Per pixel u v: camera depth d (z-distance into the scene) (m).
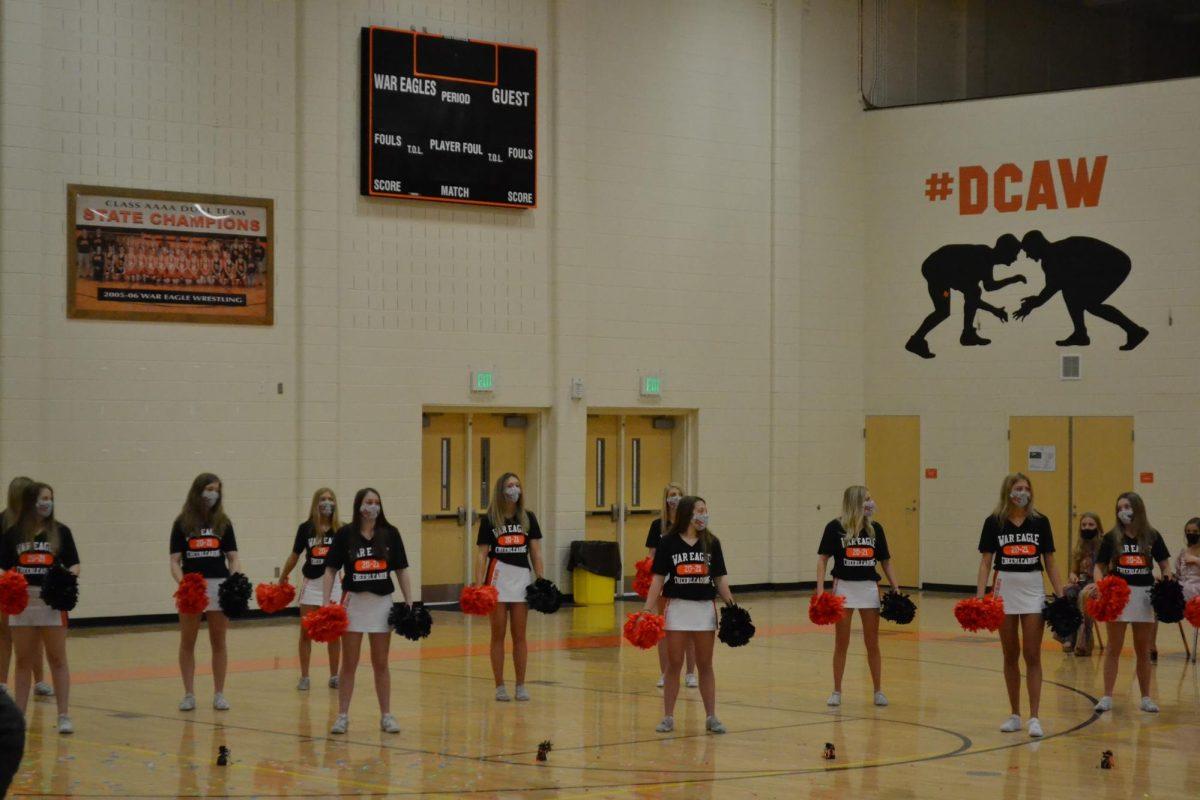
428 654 16.81
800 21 25.41
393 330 21.27
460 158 21.75
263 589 13.44
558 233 22.78
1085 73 29.58
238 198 20.03
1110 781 9.97
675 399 24.05
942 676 15.26
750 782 9.84
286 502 20.39
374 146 20.94
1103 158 23.62
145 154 19.34
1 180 18.20
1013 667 12.03
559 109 22.81
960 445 24.75
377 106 20.98
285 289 20.44
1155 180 23.23
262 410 20.22
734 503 24.66
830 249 25.58
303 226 20.48
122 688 14.04
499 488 13.53
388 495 21.19
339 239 20.81
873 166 25.77
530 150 22.45
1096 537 16.97
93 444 18.92
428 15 21.61
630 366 23.56
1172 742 11.50
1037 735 11.71
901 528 25.28
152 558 19.33
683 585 11.85
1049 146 24.09
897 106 25.67
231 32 20.02
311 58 20.55
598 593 22.62
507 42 22.42
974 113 24.77
